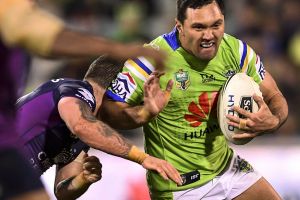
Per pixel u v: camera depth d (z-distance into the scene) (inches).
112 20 1450.5
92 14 1448.1
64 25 411.2
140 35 1396.4
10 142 446.3
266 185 689.6
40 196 454.6
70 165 625.3
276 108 671.1
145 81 607.5
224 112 625.3
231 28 1457.9
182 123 645.3
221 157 674.2
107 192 972.6
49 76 1221.7
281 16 1459.2
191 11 608.4
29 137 594.2
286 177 995.9
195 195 665.6
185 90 635.5
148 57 411.5
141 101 629.9
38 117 593.0
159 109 598.5
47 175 950.4
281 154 1005.2
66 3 1448.1
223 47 645.3
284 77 1337.4
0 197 444.1
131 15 1414.9
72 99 573.0
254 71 664.4
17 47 414.6
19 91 489.4
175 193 665.6
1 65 435.2
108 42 407.2
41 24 402.3
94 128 554.3
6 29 406.0
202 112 644.7
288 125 1206.9
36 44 403.5
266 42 1409.9
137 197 976.9
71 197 628.4
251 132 628.4
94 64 629.0
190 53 629.0
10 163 444.5
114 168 978.7
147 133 659.4
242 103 625.3
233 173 678.5
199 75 636.1
